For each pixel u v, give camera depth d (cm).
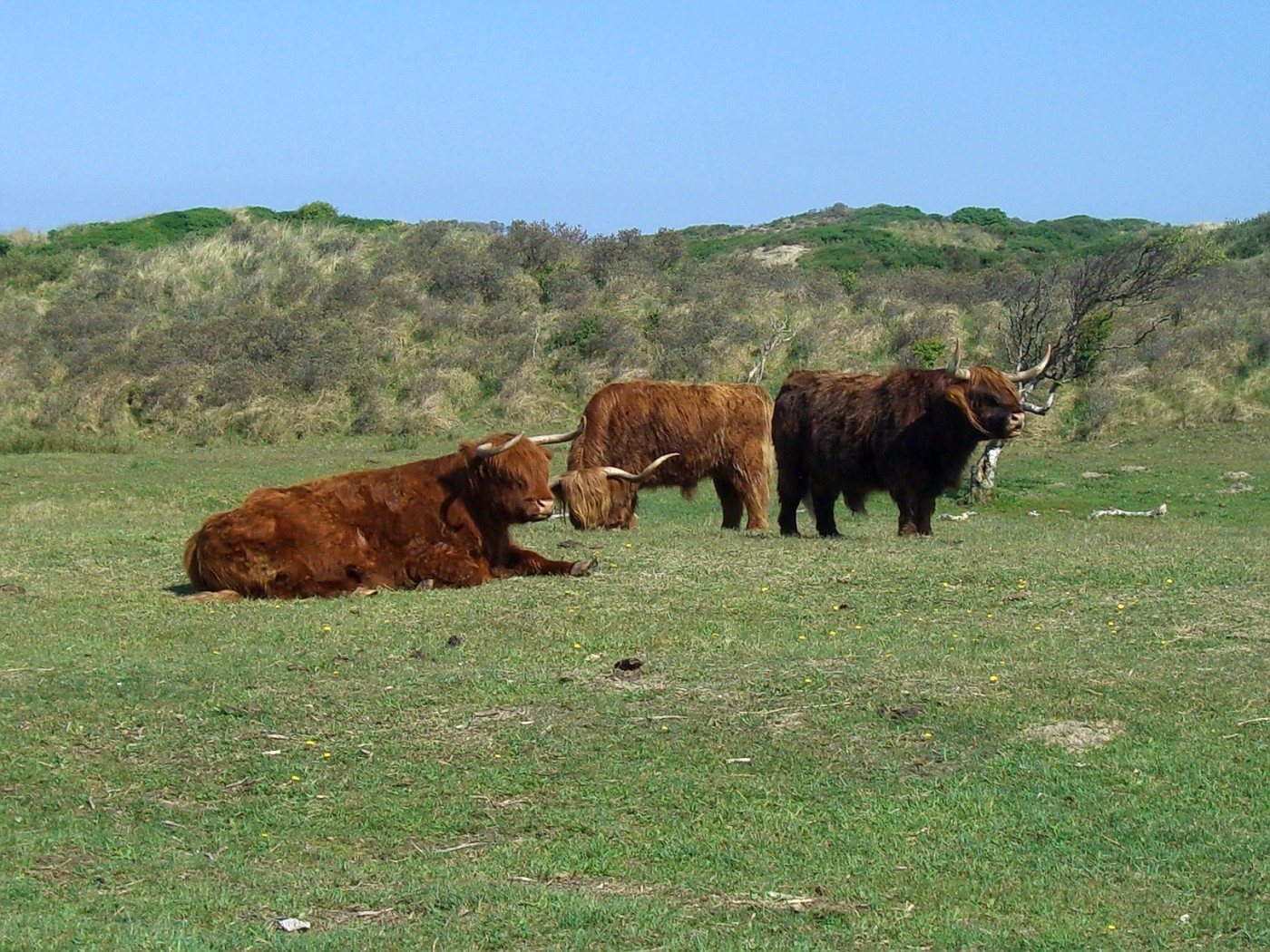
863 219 7800
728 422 1800
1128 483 2795
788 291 4406
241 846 665
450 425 3625
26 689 860
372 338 4003
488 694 852
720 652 942
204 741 784
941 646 966
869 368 3872
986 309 4162
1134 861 636
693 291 4341
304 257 4744
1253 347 3709
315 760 759
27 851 654
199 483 2592
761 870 630
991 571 1206
